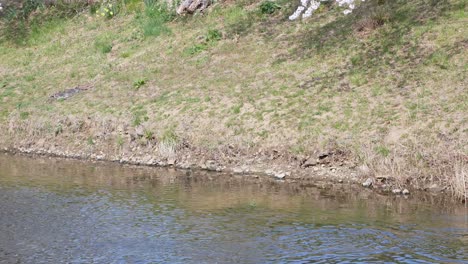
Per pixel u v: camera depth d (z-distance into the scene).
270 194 18.33
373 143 20.05
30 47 34.03
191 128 23.03
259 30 29.27
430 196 18.02
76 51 32.31
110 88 27.62
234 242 13.90
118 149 23.66
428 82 22.31
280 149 21.19
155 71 28.20
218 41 29.23
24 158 24.14
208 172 21.27
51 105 27.16
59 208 16.69
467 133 19.33
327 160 20.34
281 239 14.04
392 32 25.75
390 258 12.69
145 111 24.72
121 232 14.67
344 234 14.33
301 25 28.72
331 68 24.89
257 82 25.20
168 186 19.33
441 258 12.63
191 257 13.01
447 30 24.78
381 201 17.52
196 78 26.69
